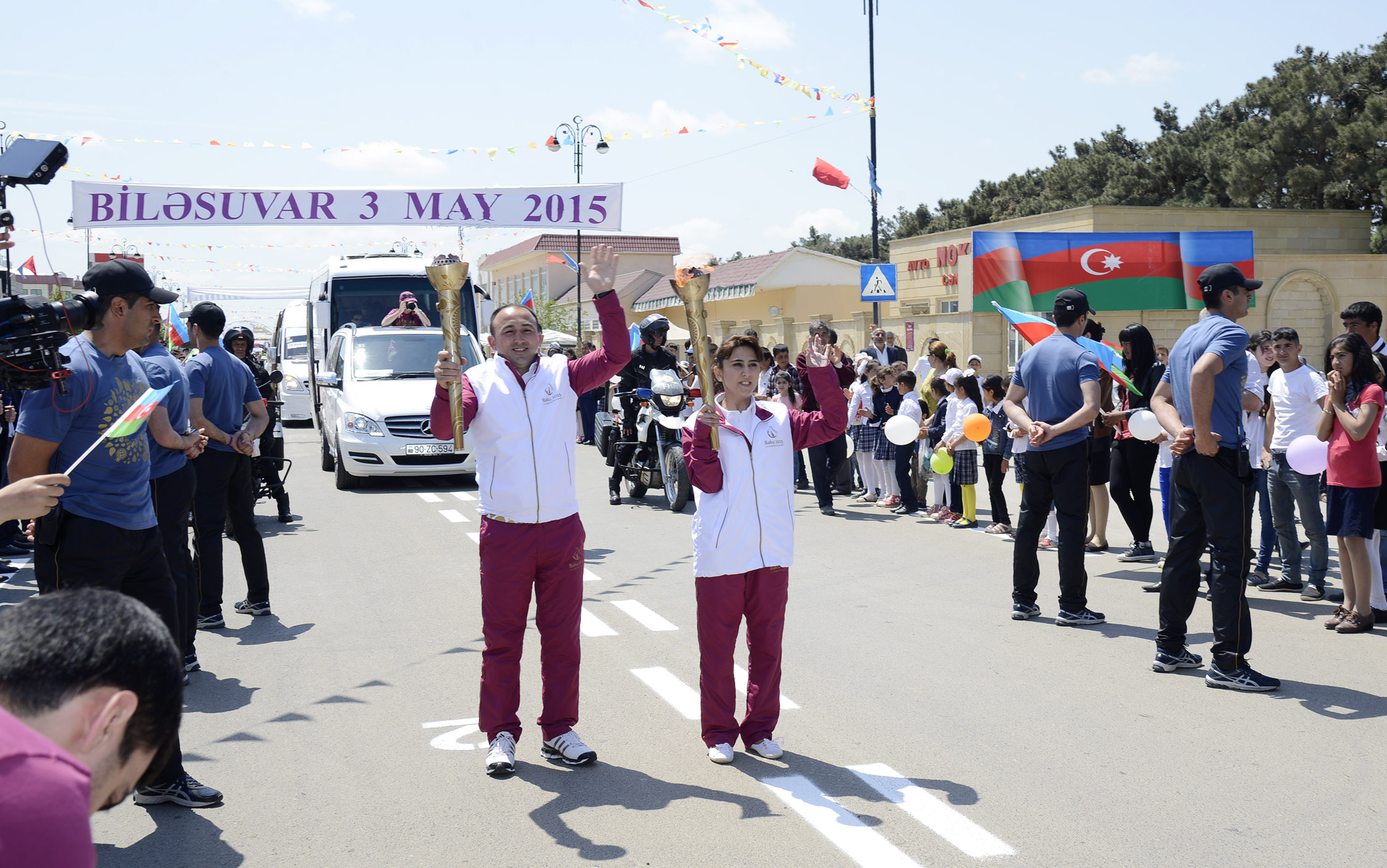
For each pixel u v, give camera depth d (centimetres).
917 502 1189
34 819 121
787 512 461
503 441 447
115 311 421
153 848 380
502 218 1319
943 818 395
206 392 678
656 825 393
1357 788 420
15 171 691
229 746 483
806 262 3744
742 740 473
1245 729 489
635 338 1280
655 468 1242
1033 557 696
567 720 463
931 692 548
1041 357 685
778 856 366
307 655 631
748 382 454
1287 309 2428
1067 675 577
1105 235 1950
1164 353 1302
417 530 1086
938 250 2609
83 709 135
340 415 1412
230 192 1267
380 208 1297
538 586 462
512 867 361
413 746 481
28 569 904
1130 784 425
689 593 788
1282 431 749
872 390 1227
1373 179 2923
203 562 693
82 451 412
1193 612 718
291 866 365
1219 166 3431
